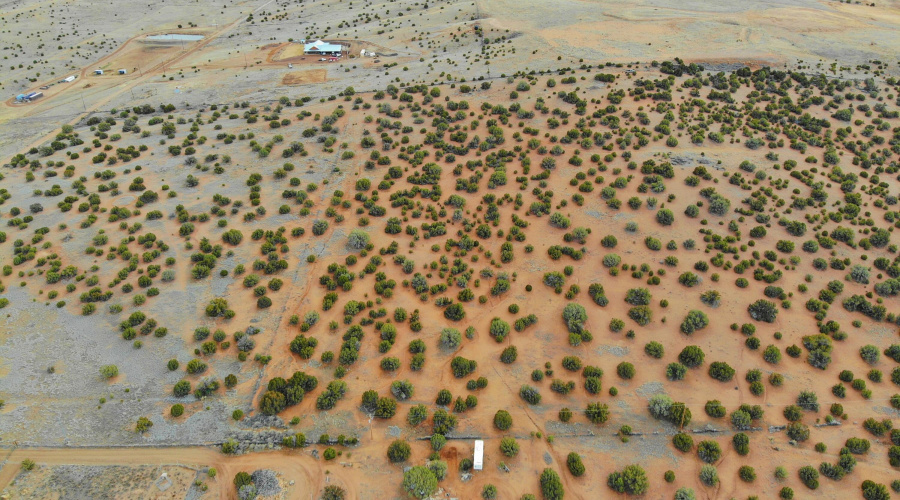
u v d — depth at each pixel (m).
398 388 67.19
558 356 72.94
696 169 101.19
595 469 60.06
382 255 89.12
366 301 80.69
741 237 89.56
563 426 64.50
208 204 99.56
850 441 61.22
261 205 99.56
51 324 75.25
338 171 109.00
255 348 73.19
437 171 106.44
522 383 69.44
